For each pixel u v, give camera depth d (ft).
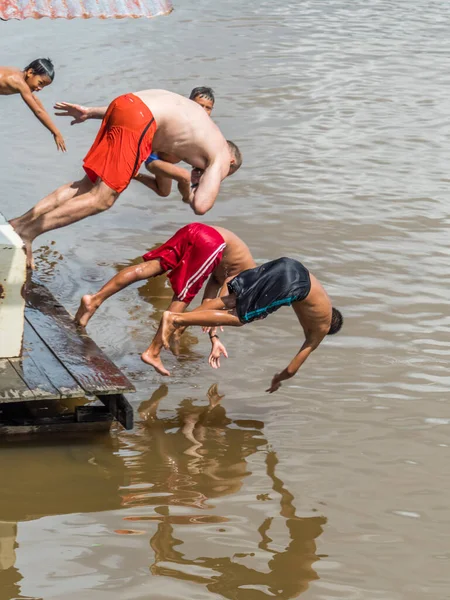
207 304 34.96
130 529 27.55
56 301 39.55
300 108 76.69
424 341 41.06
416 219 55.21
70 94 77.15
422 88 84.17
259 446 32.81
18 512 28.22
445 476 31.32
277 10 118.42
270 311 33.55
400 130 72.18
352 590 25.27
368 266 48.55
